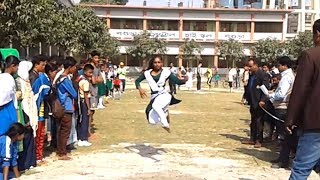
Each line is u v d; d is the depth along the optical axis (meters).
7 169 7.47
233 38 62.72
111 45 48.25
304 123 5.75
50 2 13.86
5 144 7.39
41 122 8.96
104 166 8.86
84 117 10.94
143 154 10.11
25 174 8.10
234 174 8.45
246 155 10.27
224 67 62.66
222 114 19.14
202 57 63.09
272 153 10.53
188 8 62.44
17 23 11.73
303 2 69.31
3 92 7.41
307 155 5.79
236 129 14.53
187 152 10.46
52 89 9.28
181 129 14.25
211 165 9.16
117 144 11.30
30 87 8.38
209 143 11.76
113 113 18.33
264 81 10.93
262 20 62.88
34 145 8.57
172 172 8.43
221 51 60.59
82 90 10.91
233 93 34.94
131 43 62.56
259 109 11.15
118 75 28.31
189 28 63.03
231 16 62.91
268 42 58.50
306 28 69.38
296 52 56.59
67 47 23.64
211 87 43.53
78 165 8.91
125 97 27.80
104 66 20.42
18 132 7.52
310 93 5.70
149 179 7.87
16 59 7.67
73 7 29.45
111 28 62.47
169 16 62.69
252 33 62.94
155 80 9.44
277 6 67.00
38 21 12.50
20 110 8.04
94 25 31.41
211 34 63.09
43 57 9.02
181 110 20.50
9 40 12.35
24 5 11.45
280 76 9.89
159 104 9.36
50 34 14.62
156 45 59.59
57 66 9.51
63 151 9.45
